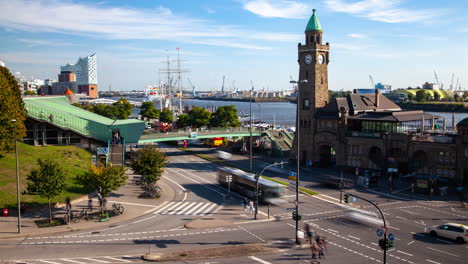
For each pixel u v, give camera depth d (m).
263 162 105.81
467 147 73.44
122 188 72.00
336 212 58.22
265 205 62.75
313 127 100.06
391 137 84.56
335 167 96.88
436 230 46.69
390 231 49.00
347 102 100.75
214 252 41.28
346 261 38.97
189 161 107.19
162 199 65.81
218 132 121.94
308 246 43.41
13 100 71.12
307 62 101.19
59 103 119.44
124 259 39.09
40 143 88.81
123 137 96.75
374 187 75.50
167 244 43.88
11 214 52.91
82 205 59.50
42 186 48.97
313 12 101.81
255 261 38.94
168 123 178.75
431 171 78.75
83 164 79.44
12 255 39.50
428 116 95.06
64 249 41.69
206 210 59.34
